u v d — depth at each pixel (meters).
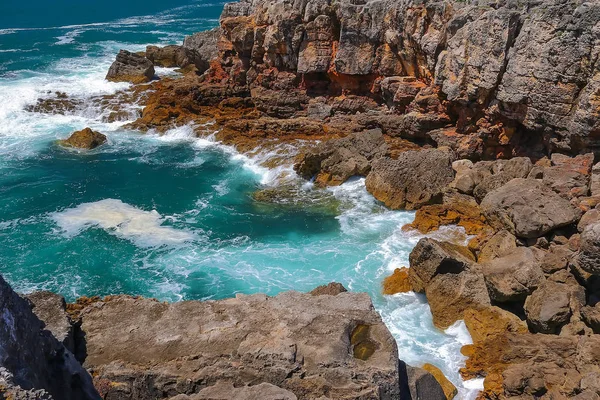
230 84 61.31
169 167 49.97
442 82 44.84
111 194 45.00
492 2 44.34
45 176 48.50
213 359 20.38
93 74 75.62
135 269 34.88
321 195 43.09
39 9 133.88
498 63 40.12
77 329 22.20
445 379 24.77
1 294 14.77
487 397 24.34
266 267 34.59
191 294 32.25
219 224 39.94
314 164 45.22
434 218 37.44
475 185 38.38
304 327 21.67
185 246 37.28
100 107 63.09
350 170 43.72
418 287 30.61
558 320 25.61
